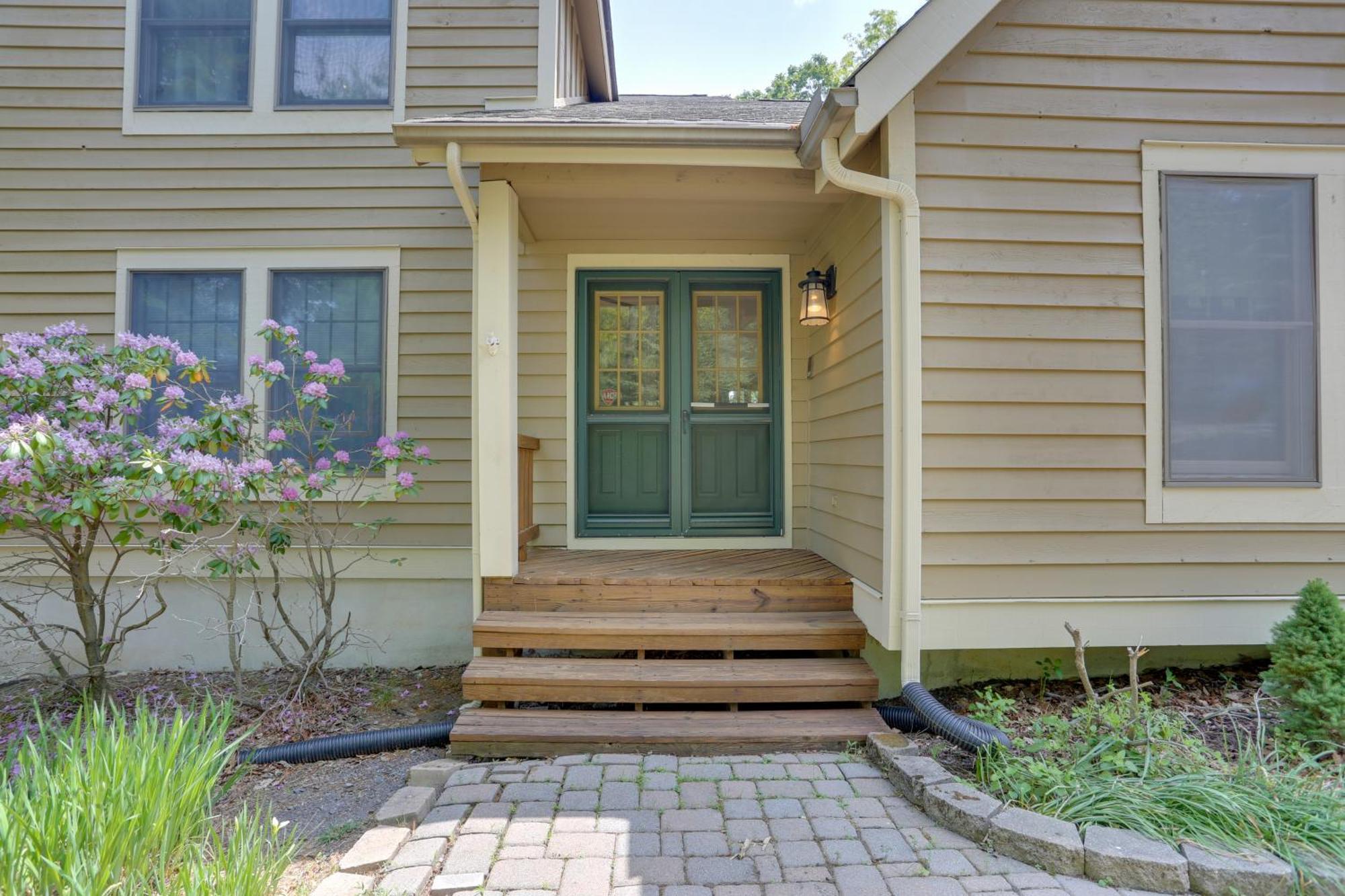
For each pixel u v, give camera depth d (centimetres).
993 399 335
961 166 335
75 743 221
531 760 301
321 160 481
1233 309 345
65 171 477
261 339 474
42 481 338
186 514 374
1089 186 340
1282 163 345
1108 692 331
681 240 497
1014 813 227
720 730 307
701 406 505
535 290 497
